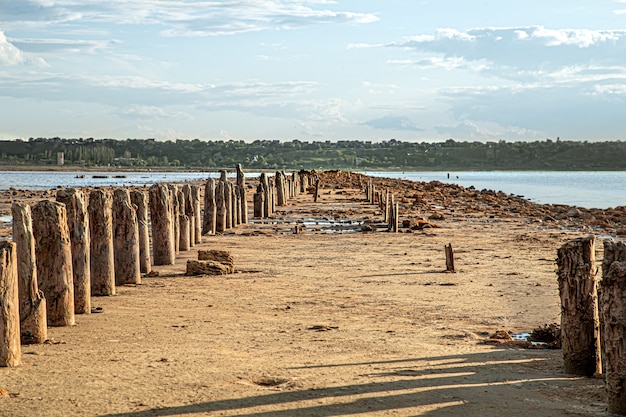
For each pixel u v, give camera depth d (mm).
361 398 8773
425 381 9578
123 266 17859
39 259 12945
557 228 37406
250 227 35500
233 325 13516
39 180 118125
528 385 9477
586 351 10000
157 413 8195
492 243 29359
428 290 17984
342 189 76000
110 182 106125
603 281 8438
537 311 15367
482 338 12656
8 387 9211
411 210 47688
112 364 10391
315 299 16562
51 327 12969
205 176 158000
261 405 8484
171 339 12180
